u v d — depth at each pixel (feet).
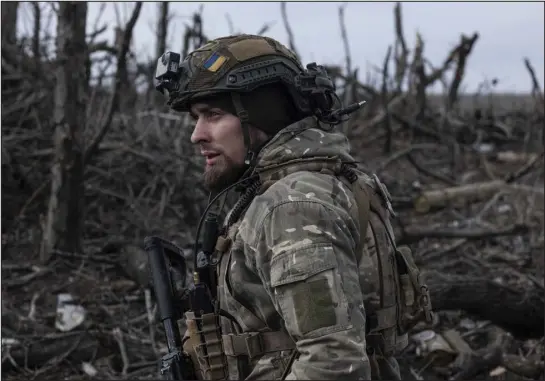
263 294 5.27
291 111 5.77
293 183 5.21
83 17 17.15
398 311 5.61
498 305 13.26
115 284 16.12
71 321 13.62
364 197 5.51
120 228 20.04
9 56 22.97
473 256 18.66
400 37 41.75
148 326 13.88
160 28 28.81
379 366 5.51
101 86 26.30
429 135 38.01
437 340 13.05
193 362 5.93
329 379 4.71
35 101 22.48
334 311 4.82
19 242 18.66
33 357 12.56
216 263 5.62
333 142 5.60
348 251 5.11
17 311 14.19
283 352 5.29
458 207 22.98
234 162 5.71
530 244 18.83
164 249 6.95
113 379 11.89
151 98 28.91
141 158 22.12
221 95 5.64
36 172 20.92
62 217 17.37
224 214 15.62
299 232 4.96
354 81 36.65
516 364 12.62
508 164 34.50
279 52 5.73
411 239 17.76
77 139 17.35
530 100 49.19
